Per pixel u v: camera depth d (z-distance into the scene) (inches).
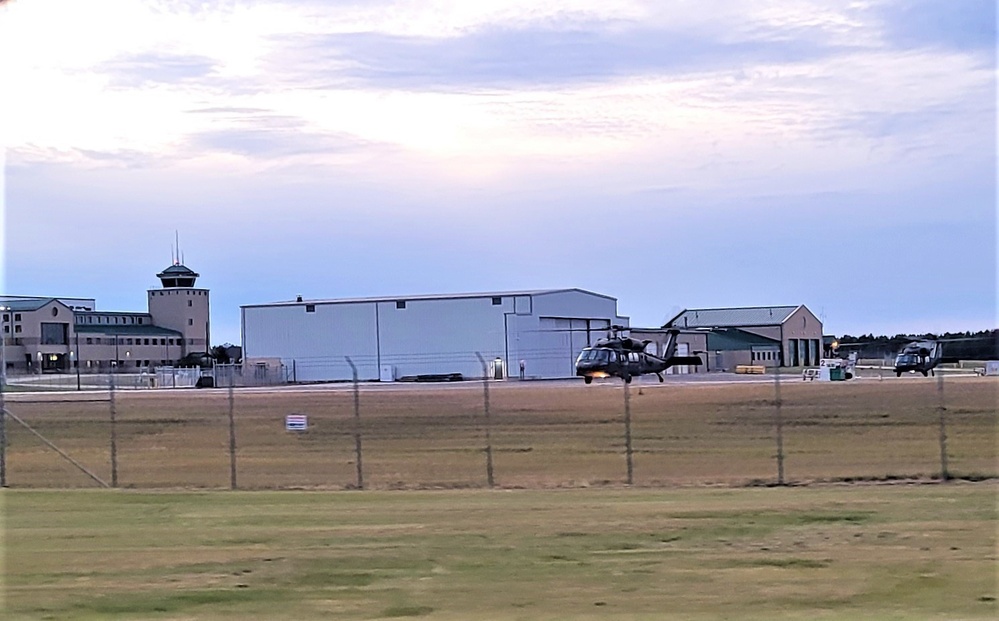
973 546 1170.0
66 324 7155.5
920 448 2176.4
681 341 6382.9
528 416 2824.8
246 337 5649.6
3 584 1050.7
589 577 1056.8
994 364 4692.4
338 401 3297.2
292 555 1173.1
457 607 956.0
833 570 1071.0
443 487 1740.9
